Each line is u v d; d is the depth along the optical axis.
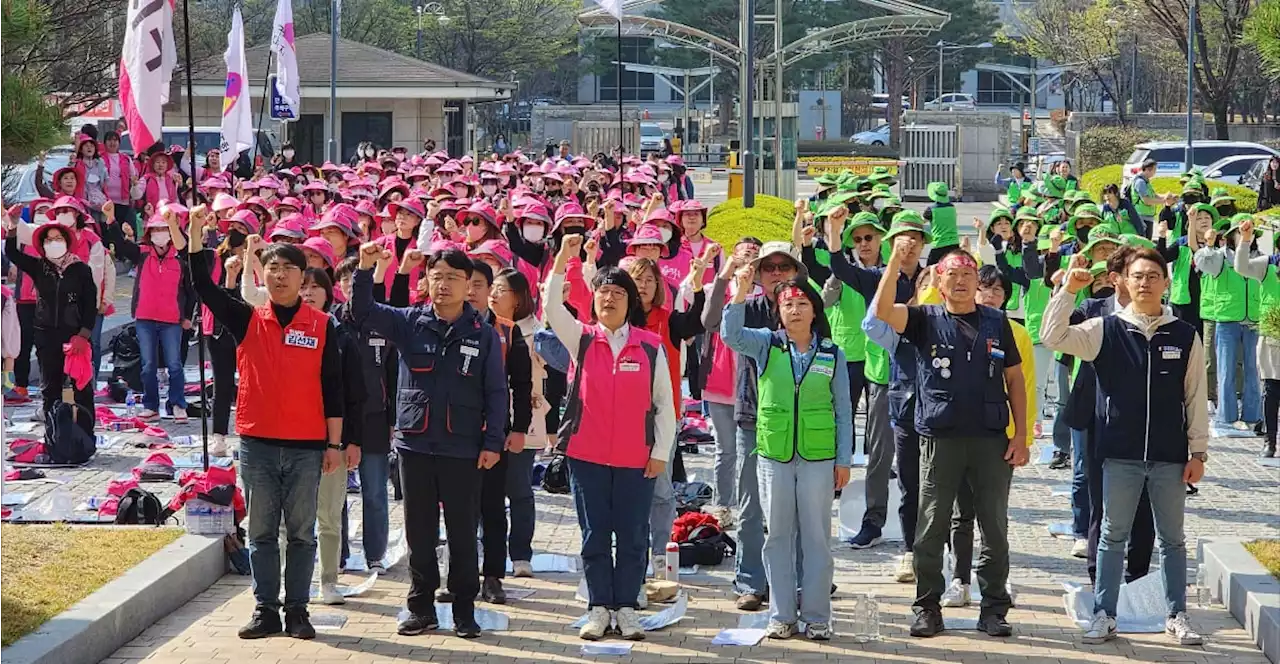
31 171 30.09
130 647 9.66
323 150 54.88
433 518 9.94
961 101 118.31
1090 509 10.85
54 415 15.43
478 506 10.12
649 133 91.38
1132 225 22.83
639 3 40.78
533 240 16.59
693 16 80.75
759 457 10.06
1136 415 9.77
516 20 88.25
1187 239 18.73
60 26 30.78
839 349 10.02
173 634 9.98
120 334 18.91
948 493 10.00
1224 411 18.00
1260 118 84.25
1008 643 9.96
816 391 9.90
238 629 10.09
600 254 17.27
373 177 29.89
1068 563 12.22
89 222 17.75
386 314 9.77
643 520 10.04
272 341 9.71
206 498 11.59
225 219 19.17
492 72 91.56
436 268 9.72
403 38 84.94
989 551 10.08
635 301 10.05
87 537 11.39
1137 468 9.86
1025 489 14.98
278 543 10.13
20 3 9.33
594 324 10.37
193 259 9.67
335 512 10.78
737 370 11.09
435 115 54.97
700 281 11.56
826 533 10.00
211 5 70.75
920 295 11.55
